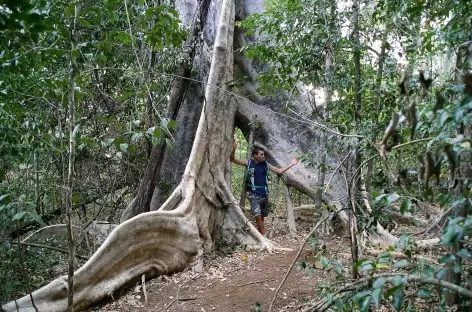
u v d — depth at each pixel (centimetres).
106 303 498
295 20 495
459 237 151
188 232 613
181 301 495
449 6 304
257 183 778
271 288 505
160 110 780
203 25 859
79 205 743
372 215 356
